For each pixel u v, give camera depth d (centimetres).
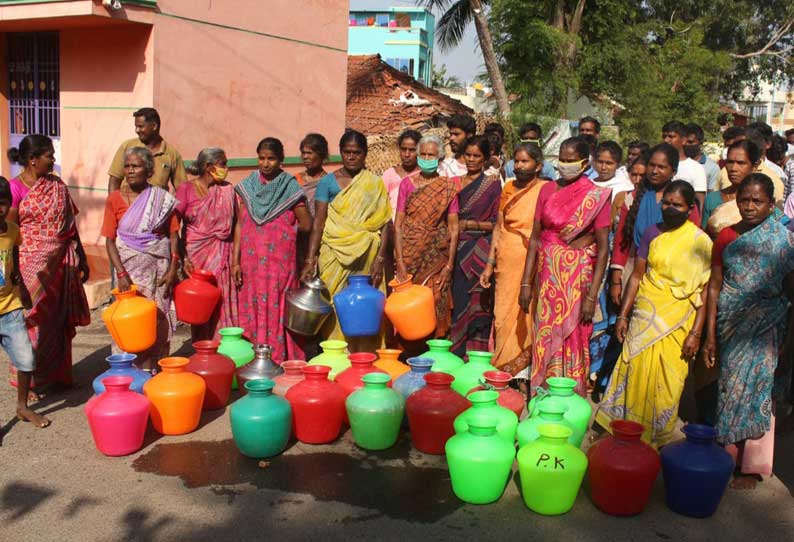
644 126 2198
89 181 901
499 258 556
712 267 430
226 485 407
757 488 423
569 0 2164
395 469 432
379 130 1423
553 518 382
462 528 369
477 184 580
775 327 413
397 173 625
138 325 510
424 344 600
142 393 481
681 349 445
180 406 466
